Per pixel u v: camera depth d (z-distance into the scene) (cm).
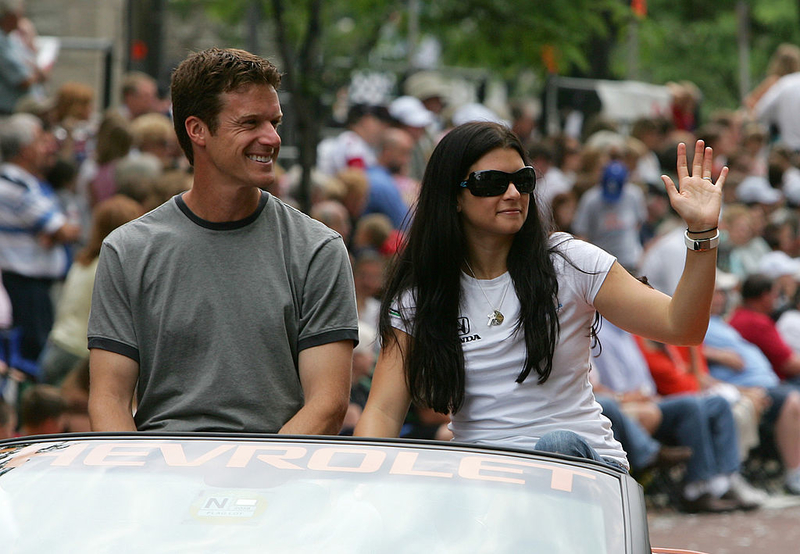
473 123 1445
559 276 1416
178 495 1018
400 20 4606
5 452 1121
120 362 1379
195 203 1405
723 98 9319
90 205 3269
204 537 971
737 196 4712
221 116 1366
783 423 3575
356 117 4084
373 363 2744
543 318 1398
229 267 1382
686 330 1343
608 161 4225
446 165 1434
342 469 1049
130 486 1031
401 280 1480
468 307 1436
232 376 1362
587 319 1432
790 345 3981
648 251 3703
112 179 3228
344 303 1412
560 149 4588
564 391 1423
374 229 3183
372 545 965
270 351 1375
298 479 1034
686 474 3197
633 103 5516
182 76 1388
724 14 8888
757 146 5106
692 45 9144
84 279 2714
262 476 1039
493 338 1420
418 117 4150
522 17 4200
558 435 1317
